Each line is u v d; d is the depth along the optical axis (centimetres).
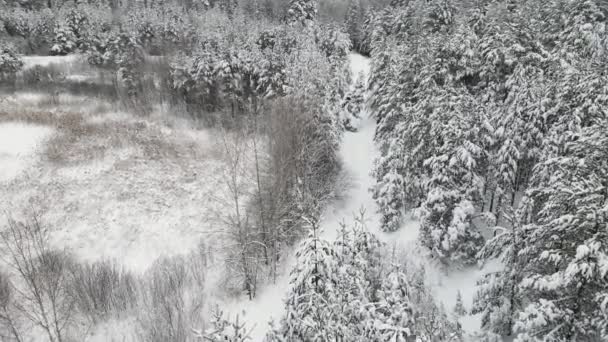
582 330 1020
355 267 1200
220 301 1772
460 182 1770
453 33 2864
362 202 2528
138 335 1541
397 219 2111
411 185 2148
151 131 3272
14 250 1875
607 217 952
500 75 2370
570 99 1664
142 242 2159
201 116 3625
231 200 2458
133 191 2520
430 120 1992
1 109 3384
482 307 1366
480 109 1828
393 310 1143
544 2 2883
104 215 2303
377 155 2959
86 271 1789
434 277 1766
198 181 2666
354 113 3647
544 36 2627
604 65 1708
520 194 1956
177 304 1625
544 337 1044
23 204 2259
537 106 1672
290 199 2208
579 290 1033
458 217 1669
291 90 2708
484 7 2975
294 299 1146
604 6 2508
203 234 2223
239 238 1892
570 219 995
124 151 2911
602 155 1080
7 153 2667
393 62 3266
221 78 3597
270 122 2559
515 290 1238
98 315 1620
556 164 1295
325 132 2631
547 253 1051
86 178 2553
